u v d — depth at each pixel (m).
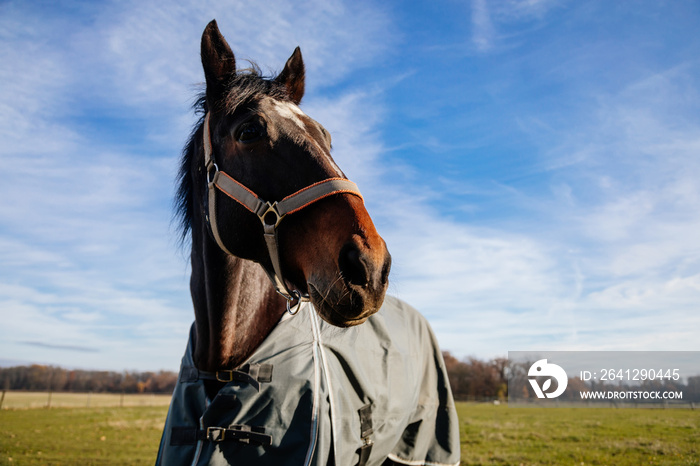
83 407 25.27
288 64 2.07
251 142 1.55
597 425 14.88
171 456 1.60
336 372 1.78
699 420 15.89
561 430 13.80
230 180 1.57
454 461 2.49
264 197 1.50
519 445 10.98
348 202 1.38
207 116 1.81
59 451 9.98
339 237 1.31
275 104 1.65
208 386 1.70
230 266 1.66
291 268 1.46
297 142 1.52
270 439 1.52
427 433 2.50
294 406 1.60
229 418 1.56
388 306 2.62
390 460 2.37
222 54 1.76
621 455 9.34
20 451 9.80
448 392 2.70
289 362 1.66
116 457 9.35
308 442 1.54
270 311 1.81
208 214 1.66
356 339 2.01
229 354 1.66
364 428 1.82
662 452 9.52
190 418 1.64
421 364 2.61
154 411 22.95
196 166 1.87
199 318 1.75
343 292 1.25
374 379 2.01
